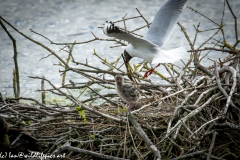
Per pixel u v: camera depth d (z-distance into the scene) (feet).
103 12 93.09
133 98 40.63
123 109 42.55
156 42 44.45
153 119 41.09
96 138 38.86
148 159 39.19
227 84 41.52
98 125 40.29
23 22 87.30
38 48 75.56
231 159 39.45
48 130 41.16
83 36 81.05
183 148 37.19
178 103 42.14
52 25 86.12
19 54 72.79
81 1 100.89
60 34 82.02
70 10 94.58
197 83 44.14
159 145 38.50
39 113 41.45
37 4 98.02
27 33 82.07
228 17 88.79
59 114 40.37
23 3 98.27
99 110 43.01
